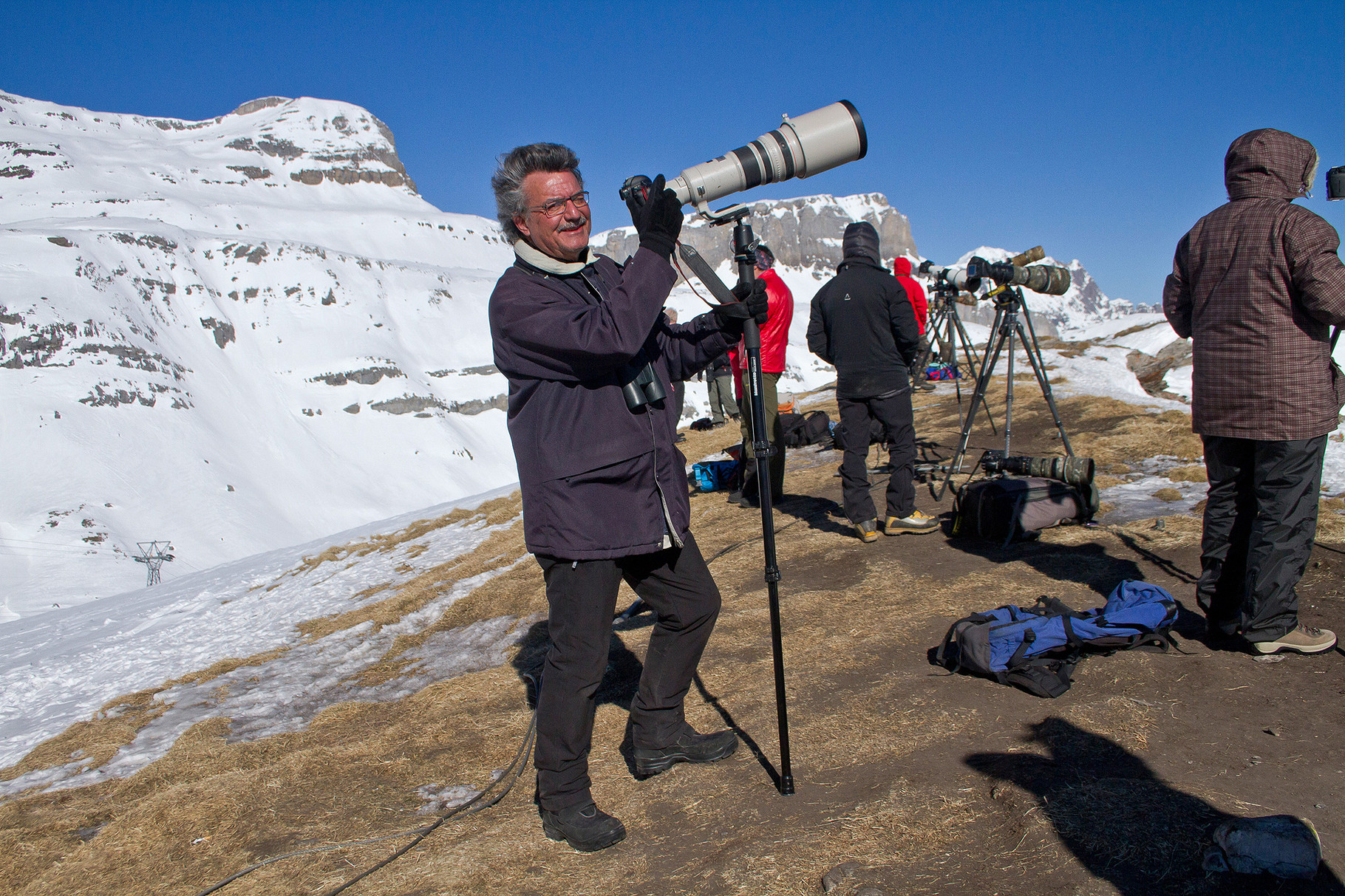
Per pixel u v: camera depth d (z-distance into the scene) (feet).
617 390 8.14
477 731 12.59
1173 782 7.60
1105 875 6.48
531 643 17.11
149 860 10.10
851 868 7.06
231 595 32.01
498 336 8.23
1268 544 9.94
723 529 21.72
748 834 7.98
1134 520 16.71
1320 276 9.01
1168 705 9.25
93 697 20.35
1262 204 9.69
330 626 22.26
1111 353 51.90
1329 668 9.58
